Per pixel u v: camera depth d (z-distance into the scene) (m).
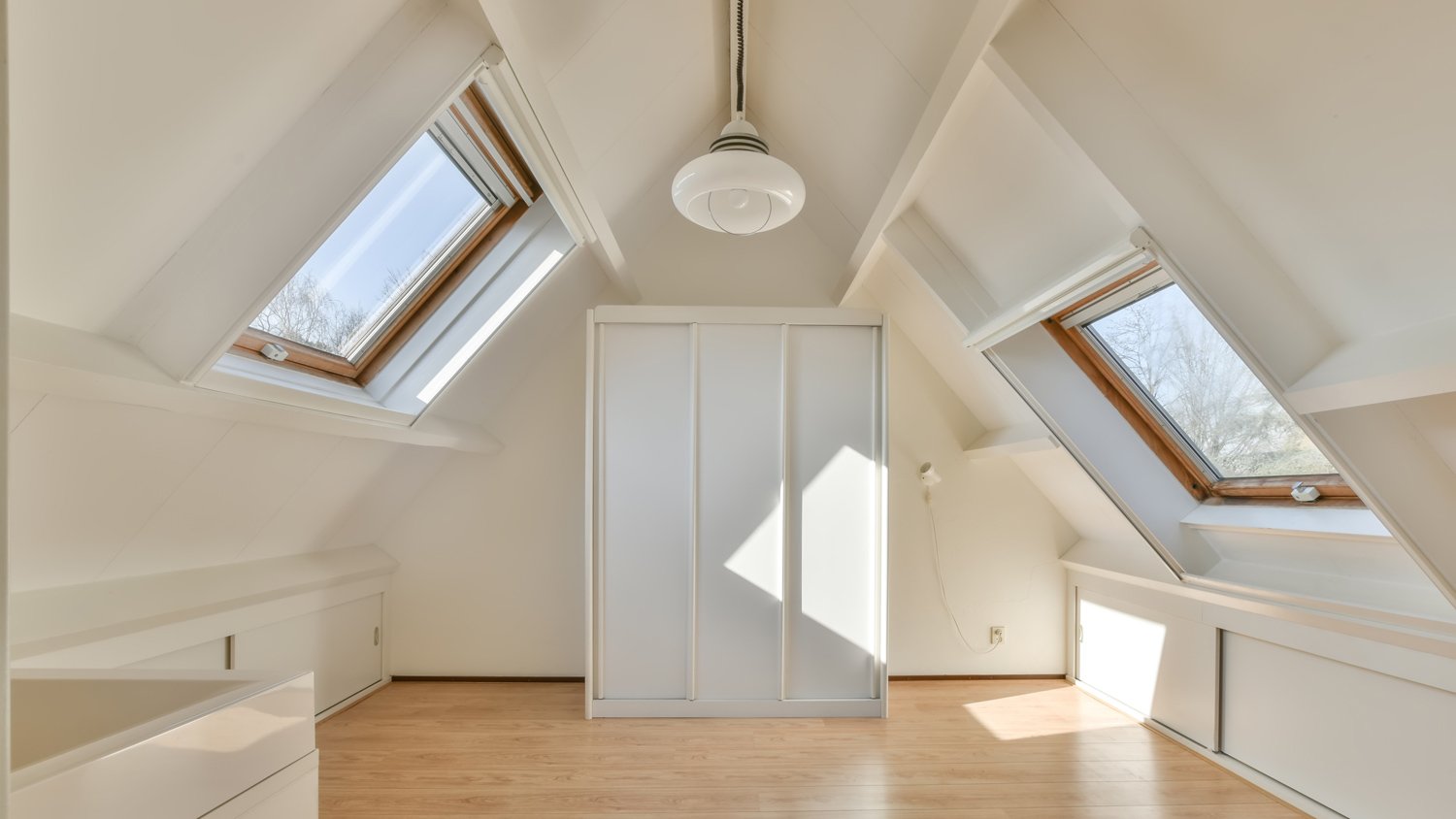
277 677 1.32
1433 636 2.03
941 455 4.25
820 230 4.18
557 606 4.12
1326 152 1.39
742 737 3.17
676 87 3.09
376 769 2.83
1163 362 2.80
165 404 1.79
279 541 3.10
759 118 3.93
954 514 4.23
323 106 1.64
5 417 0.72
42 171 1.29
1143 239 1.73
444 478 4.14
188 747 1.07
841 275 4.18
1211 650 3.00
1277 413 2.50
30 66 1.14
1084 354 3.06
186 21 1.25
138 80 1.27
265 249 1.72
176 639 2.50
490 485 4.16
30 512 1.82
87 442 1.80
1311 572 2.56
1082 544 4.09
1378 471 1.73
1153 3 1.44
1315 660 2.52
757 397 3.48
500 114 2.07
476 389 3.69
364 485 3.42
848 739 3.16
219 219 1.67
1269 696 2.72
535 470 4.16
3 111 0.71
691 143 3.91
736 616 3.44
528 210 3.16
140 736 0.99
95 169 1.34
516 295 3.20
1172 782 2.76
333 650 3.53
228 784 1.15
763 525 3.46
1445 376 1.32
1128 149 1.66
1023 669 4.19
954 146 2.38
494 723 3.36
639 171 3.41
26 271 1.41
